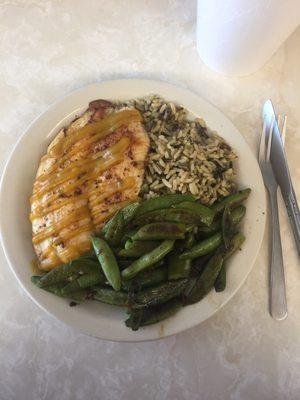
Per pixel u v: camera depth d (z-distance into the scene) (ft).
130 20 1.19
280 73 1.16
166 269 0.95
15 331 1.00
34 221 0.99
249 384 0.98
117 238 0.96
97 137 1.02
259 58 1.03
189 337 1.00
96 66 1.16
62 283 0.95
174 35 1.18
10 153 1.04
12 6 1.19
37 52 1.16
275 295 1.01
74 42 1.17
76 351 0.99
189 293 0.94
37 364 0.98
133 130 1.02
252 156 1.03
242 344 1.00
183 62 1.16
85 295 0.95
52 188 0.99
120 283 0.92
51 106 1.04
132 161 1.00
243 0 0.84
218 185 1.02
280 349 1.00
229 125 1.04
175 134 1.05
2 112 1.13
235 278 0.96
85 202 0.99
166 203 0.98
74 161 1.01
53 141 1.03
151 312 0.92
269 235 1.04
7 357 0.99
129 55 1.16
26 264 0.97
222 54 1.05
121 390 0.97
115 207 0.98
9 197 1.00
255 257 0.97
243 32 0.93
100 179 0.99
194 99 1.06
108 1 1.19
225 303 0.94
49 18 1.19
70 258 0.96
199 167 1.02
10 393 0.97
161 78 1.15
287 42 1.18
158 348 1.00
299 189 1.08
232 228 0.98
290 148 1.11
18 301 1.02
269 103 1.08
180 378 0.98
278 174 1.04
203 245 0.95
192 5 1.20
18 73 1.15
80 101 1.05
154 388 0.98
